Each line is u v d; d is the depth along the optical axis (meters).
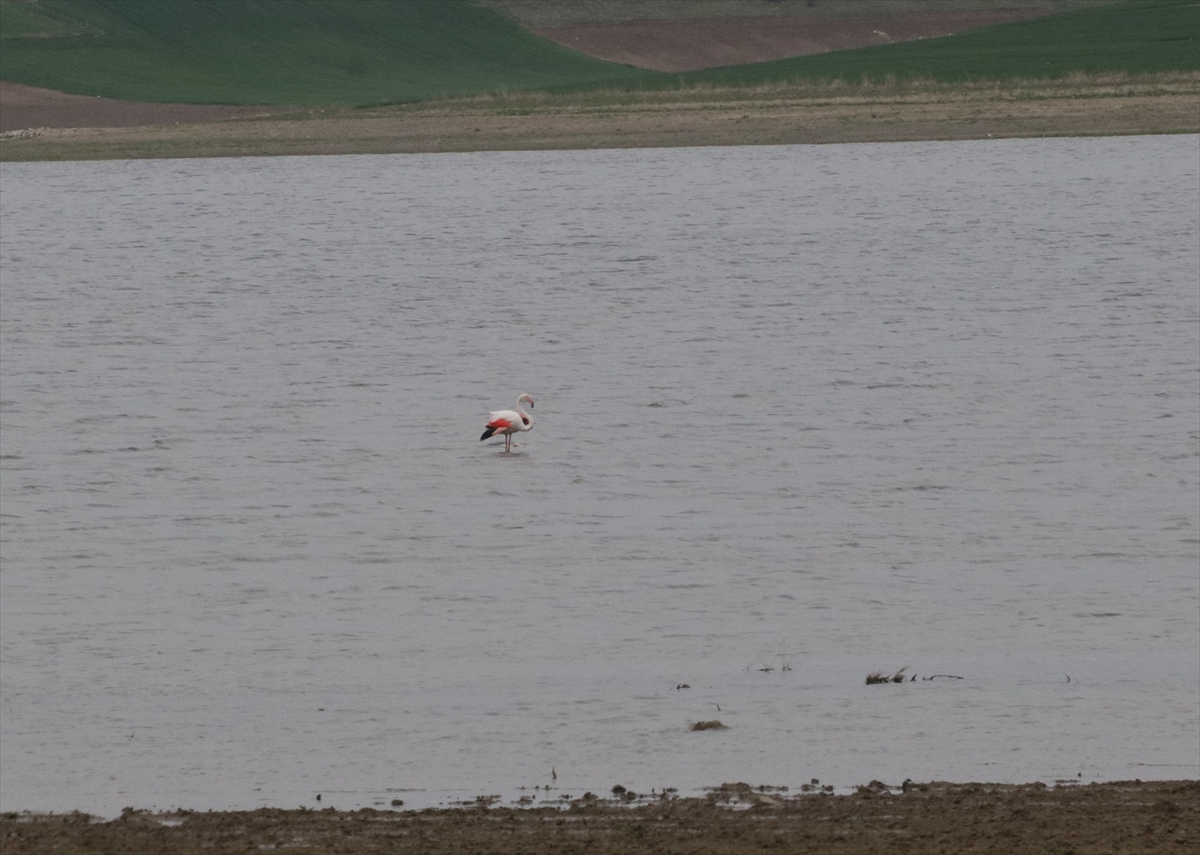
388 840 47.03
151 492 90.94
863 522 83.19
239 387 118.50
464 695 60.31
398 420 108.00
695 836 46.94
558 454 98.44
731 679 61.72
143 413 110.44
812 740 55.59
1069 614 68.56
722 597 71.44
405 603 71.31
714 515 84.94
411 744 55.72
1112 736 55.56
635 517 84.88
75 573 76.06
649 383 117.94
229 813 49.59
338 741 56.06
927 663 63.12
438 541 80.81
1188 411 106.38
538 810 49.59
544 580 74.31
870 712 58.06
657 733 56.44
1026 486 89.75
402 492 90.44
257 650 65.62
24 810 50.69
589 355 128.62
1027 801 49.38
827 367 122.12
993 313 142.75
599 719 57.81
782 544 79.56
